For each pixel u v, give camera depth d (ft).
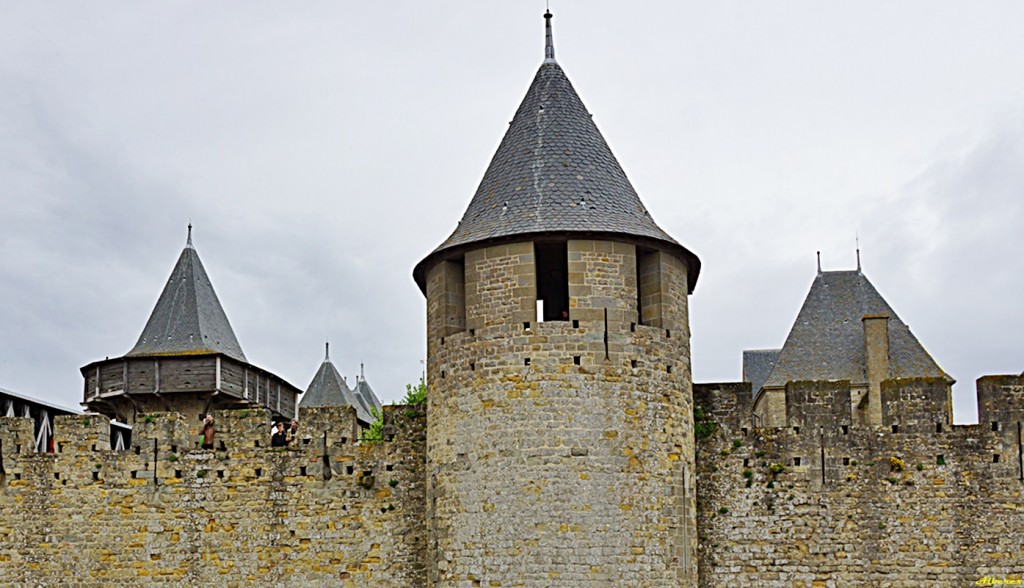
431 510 84.53
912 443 89.30
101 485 94.07
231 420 94.17
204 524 92.73
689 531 82.23
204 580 91.86
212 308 141.79
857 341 135.54
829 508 88.79
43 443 106.22
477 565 78.89
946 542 87.66
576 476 78.33
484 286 82.07
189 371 128.26
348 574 90.89
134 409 128.98
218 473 93.35
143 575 92.38
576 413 79.20
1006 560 86.99
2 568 93.71
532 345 80.12
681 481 81.92
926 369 129.80
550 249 89.61
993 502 87.86
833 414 90.22
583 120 88.12
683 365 84.38
